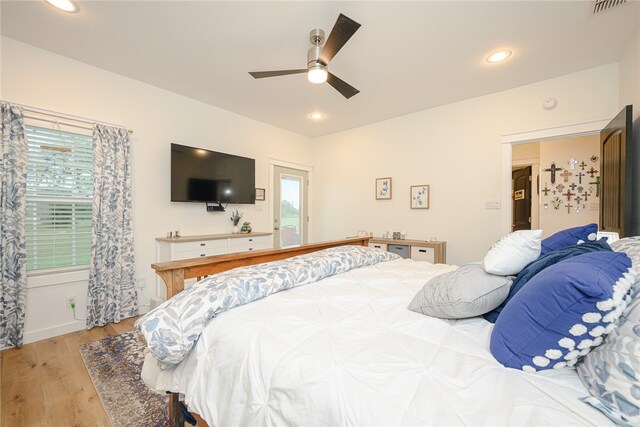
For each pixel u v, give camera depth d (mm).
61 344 2309
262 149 4387
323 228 5125
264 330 952
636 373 540
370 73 2807
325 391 687
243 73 2863
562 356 679
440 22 2053
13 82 2299
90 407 1568
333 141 4973
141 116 3053
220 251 3441
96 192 2641
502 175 3232
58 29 2178
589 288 601
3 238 2209
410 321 1017
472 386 655
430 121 3785
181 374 1050
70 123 2578
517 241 1047
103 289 2689
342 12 1958
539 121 2977
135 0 1869
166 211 3270
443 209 3680
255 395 805
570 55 2479
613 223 2361
